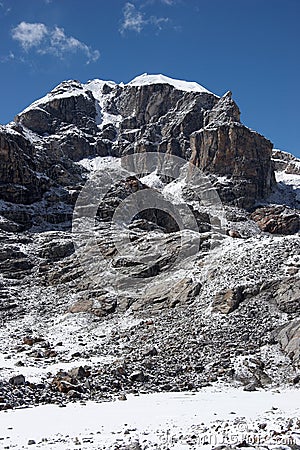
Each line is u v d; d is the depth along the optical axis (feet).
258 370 84.79
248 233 215.10
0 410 63.16
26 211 215.51
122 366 86.63
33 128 333.83
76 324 124.88
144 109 359.66
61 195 238.27
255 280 116.67
